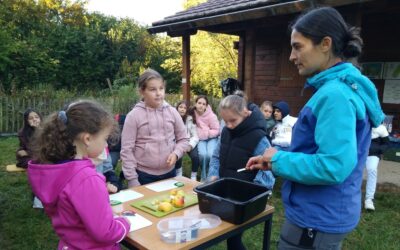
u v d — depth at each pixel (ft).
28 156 14.07
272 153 4.87
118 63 63.21
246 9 18.07
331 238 4.57
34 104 30.89
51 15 59.31
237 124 8.27
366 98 4.45
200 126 16.28
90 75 58.29
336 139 4.09
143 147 9.09
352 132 4.11
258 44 29.25
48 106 31.55
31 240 10.95
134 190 7.48
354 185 4.59
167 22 23.25
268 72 28.78
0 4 49.90
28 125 14.24
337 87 4.25
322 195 4.52
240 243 8.23
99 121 4.83
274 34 27.81
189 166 19.63
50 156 4.71
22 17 52.54
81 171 4.58
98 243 4.76
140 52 67.77
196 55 56.18
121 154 9.07
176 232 5.09
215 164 9.01
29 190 15.44
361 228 11.81
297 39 4.56
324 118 4.23
